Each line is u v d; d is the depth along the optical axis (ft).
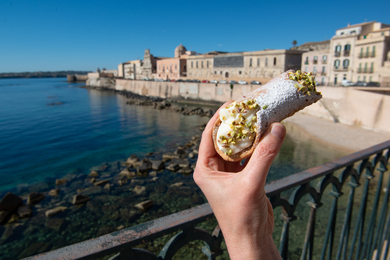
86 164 62.80
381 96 80.28
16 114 140.77
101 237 3.92
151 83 228.84
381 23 142.51
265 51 165.27
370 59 117.50
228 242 2.89
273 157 2.63
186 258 26.86
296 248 28.94
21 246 33.17
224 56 193.06
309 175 5.98
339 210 37.17
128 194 45.96
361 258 8.95
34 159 67.36
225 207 2.88
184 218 4.41
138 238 3.93
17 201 41.50
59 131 99.91
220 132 3.66
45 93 282.15
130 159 63.36
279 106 3.45
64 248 3.70
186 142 80.84
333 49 133.08
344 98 93.61
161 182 50.90
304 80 3.67
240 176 2.82
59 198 45.21
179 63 232.53
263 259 2.75
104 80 346.54
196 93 186.29
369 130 83.35
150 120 120.67
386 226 9.64
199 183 3.43
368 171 8.05
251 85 153.07
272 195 5.32
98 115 136.36
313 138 81.51
